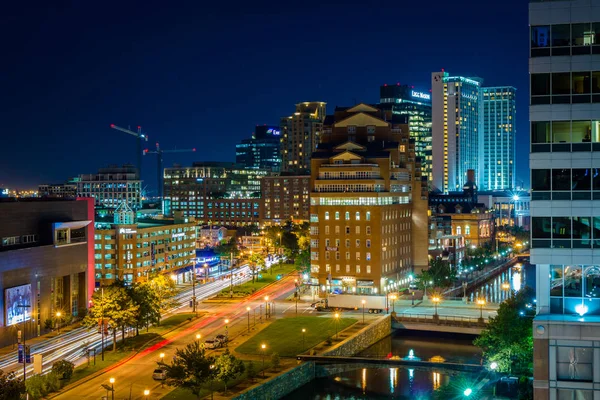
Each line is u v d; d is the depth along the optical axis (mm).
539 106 74812
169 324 177250
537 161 74812
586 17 73750
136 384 123750
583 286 73938
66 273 179125
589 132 73812
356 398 130500
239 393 116938
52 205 177750
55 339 163000
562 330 70938
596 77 73688
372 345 169250
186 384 111875
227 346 152875
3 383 103375
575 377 71000
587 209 73688
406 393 133125
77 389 121000
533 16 75000
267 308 193000
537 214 74812
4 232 161500
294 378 132625
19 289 159500
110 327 147625
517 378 104812
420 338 179250
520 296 137875
